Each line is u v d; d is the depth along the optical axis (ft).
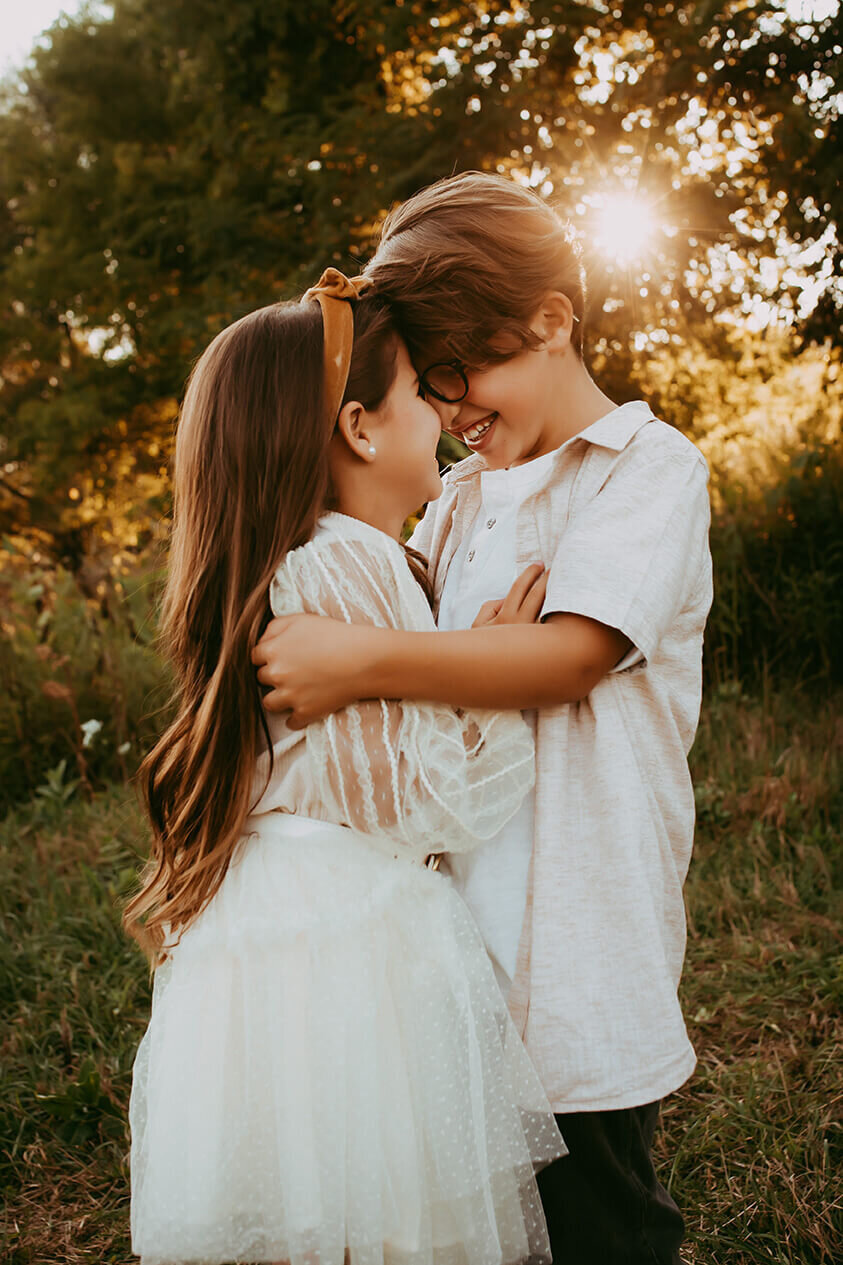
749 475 18.35
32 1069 7.43
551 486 4.30
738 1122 6.47
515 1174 3.80
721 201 16.61
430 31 21.44
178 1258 3.65
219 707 3.88
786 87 16.19
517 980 3.97
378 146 20.85
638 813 3.94
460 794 3.67
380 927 3.75
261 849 3.88
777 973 8.18
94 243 36.19
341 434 4.10
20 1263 5.96
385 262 4.30
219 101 28.19
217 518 4.02
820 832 10.27
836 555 14.93
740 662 15.69
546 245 4.28
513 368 4.26
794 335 17.02
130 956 8.75
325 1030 3.59
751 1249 5.50
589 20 19.95
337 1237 3.50
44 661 13.83
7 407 47.06
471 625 4.65
